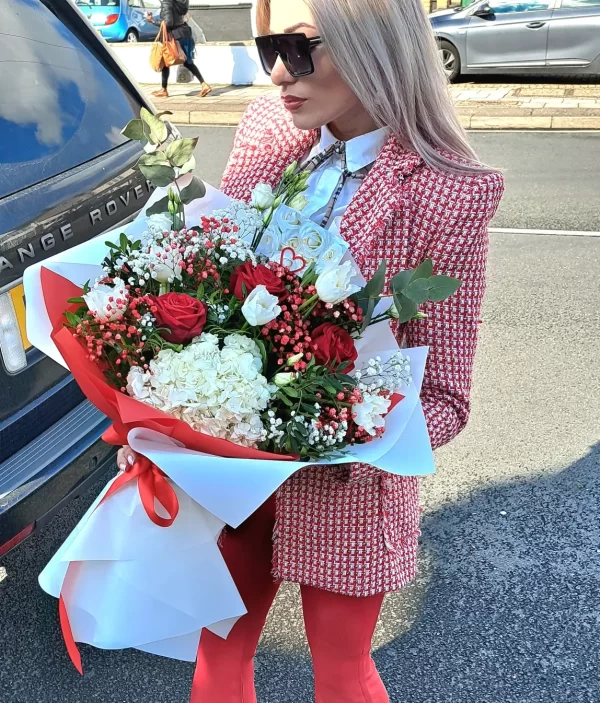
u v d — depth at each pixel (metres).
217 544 1.48
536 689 2.21
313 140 1.56
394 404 1.32
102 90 2.70
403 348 1.46
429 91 1.38
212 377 1.12
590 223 5.75
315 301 1.23
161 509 1.30
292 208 1.35
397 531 1.49
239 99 10.77
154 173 1.29
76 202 2.31
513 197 6.35
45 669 2.27
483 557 2.68
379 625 2.43
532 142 8.06
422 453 1.28
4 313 2.08
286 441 1.19
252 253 1.29
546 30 10.04
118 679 2.24
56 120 2.44
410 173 1.39
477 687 2.21
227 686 1.60
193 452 1.16
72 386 2.33
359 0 1.28
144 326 1.19
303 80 1.36
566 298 4.54
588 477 3.06
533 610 2.47
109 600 1.32
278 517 1.47
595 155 7.54
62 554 1.35
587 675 2.24
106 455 2.35
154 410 1.13
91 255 1.38
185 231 1.31
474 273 1.39
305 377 1.19
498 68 10.44
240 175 1.60
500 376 3.75
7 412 2.12
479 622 2.43
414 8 1.34
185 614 1.32
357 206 1.39
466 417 1.45
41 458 2.16
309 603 1.53
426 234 1.36
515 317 4.32
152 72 12.36
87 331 1.21
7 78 2.37
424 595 2.53
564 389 3.64
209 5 16.83
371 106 1.36
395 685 2.23
